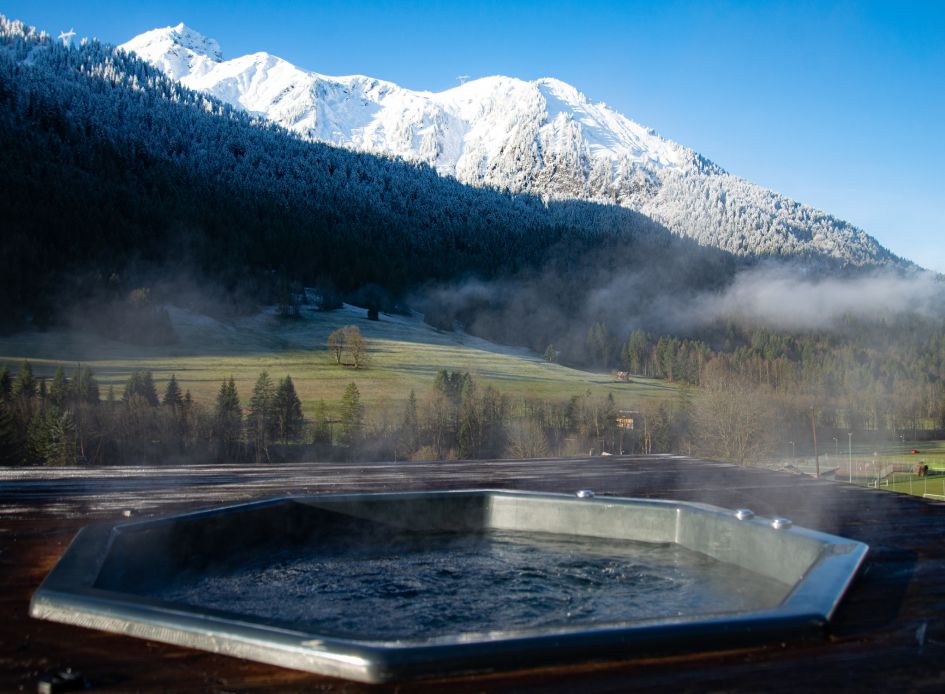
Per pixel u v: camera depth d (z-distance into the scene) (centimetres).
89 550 263
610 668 169
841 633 195
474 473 555
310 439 2945
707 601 289
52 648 180
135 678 161
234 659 173
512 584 319
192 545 331
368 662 159
